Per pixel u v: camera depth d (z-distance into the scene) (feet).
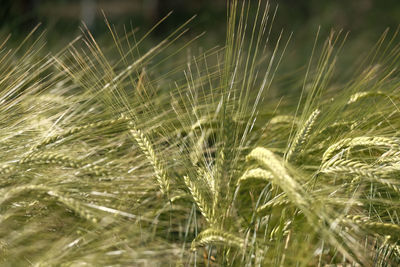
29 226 3.23
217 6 16.03
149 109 3.78
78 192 3.34
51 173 3.39
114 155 3.66
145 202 3.54
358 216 3.24
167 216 3.61
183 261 3.36
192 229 3.54
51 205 3.28
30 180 3.30
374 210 3.56
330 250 3.37
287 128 3.97
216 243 3.21
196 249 3.28
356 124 3.68
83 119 3.70
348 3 15.15
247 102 3.61
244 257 3.31
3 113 3.56
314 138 3.65
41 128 3.54
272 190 3.50
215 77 3.85
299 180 3.15
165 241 3.42
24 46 6.23
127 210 3.42
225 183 3.36
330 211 3.18
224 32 13.66
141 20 15.92
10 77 3.82
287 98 4.79
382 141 3.37
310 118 3.38
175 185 3.55
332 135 3.68
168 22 15.43
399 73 3.95
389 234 3.18
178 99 3.97
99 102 3.73
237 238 3.14
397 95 3.80
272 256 3.28
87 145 3.67
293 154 3.35
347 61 8.87
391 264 3.36
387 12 14.38
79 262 3.12
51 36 7.22
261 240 3.31
